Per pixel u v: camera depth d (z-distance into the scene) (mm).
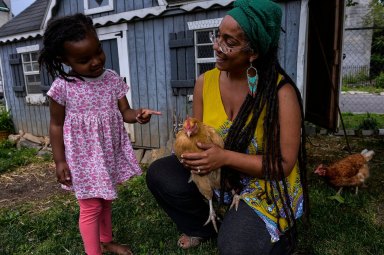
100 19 5707
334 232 2564
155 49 5348
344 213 2914
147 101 5613
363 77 17688
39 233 2805
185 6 4848
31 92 7539
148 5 5188
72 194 3906
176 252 2365
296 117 1698
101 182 2088
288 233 1835
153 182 2256
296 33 4383
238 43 1603
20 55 7312
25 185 4461
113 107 2205
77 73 2053
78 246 2561
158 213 3014
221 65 1713
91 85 2096
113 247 2381
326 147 5387
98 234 2189
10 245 2643
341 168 3283
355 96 13195
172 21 5094
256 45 1605
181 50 5082
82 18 1980
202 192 1990
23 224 3004
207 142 1738
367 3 18641
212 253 2326
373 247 2361
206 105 2014
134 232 2719
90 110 2100
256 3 1570
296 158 1738
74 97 2057
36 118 7414
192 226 2361
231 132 1814
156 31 5270
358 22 18750
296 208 1888
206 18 4812
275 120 1683
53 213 3254
